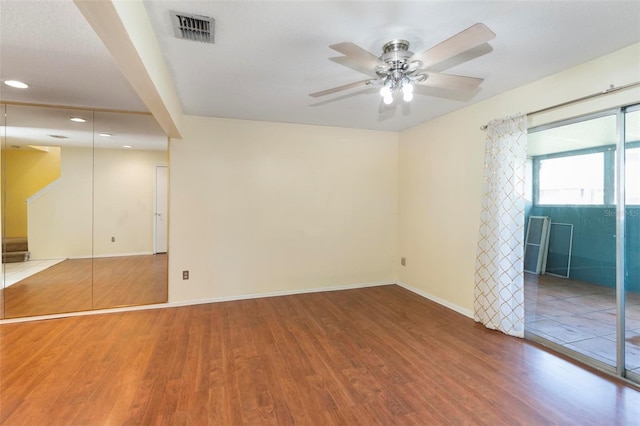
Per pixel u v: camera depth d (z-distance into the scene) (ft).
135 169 13.01
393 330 10.42
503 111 10.31
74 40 6.77
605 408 6.49
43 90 9.66
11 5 5.53
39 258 12.04
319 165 14.83
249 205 13.79
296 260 14.56
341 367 8.10
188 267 13.01
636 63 7.15
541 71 8.64
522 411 6.42
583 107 8.19
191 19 6.15
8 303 11.66
